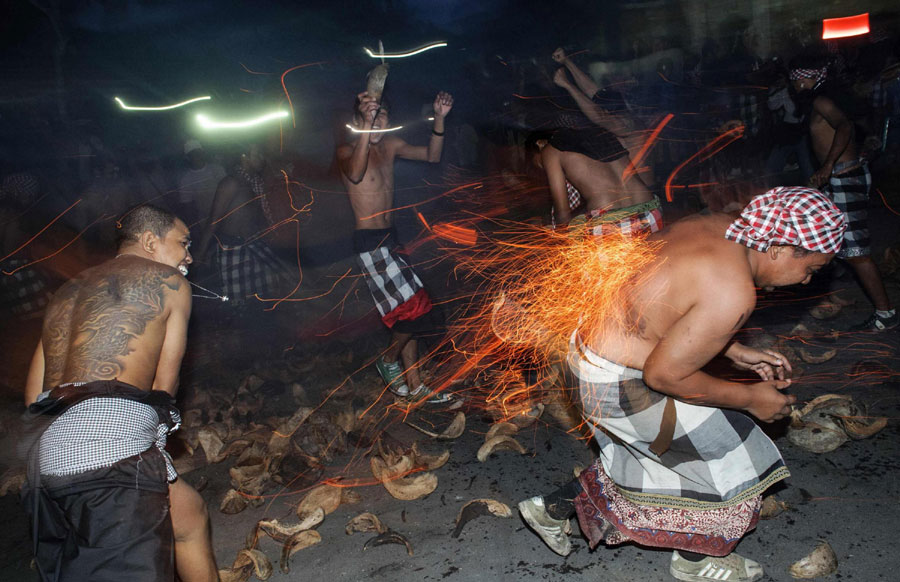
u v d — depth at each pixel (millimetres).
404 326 4047
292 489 3484
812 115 4418
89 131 14047
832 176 4328
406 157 4078
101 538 1912
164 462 2078
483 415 4047
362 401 4496
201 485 3678
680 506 2248
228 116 14266
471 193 8969
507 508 2994
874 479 2982
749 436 2236
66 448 1955
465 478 3396
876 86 8359
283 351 5844
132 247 2381
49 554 2064
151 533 1955
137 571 1906
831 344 4398
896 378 3836
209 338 6445
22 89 15586
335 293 7340
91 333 2105
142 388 2127
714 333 2004
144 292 2184
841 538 2641
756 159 8461
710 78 11016
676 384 2062
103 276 2217
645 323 2141
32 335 6762
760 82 8219
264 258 6730
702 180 8969
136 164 9281
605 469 2391
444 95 3969
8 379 5730
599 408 2271
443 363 4773
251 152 6578
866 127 4320
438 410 4184
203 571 2326
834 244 2008
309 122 12711
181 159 9352
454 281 6719
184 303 2262
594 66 15328
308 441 3744
